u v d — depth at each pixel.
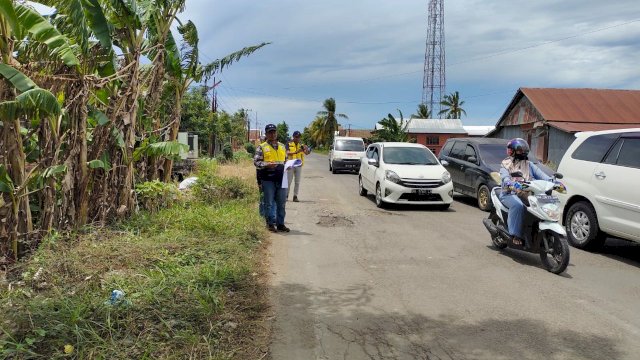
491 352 3.74
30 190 6.05
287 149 11.87
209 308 4.15
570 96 27.80
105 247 5.74
